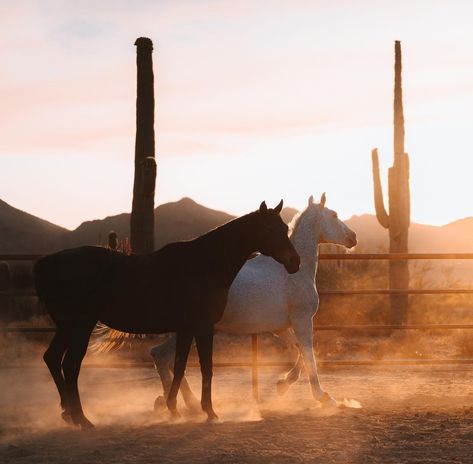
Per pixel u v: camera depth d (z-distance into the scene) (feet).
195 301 32.17
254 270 35.35
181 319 32.22
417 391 40.47
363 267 72.43
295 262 32.53
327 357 52.42
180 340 32.37
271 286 35.01
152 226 57.93
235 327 35.24
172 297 31.99
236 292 34.73
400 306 65.57
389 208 69.41
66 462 25.49
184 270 32.30
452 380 44.21
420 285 77.25
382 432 29.60
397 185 68.85
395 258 41.11
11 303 65.72
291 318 35.50
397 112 70.69
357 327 41.81
